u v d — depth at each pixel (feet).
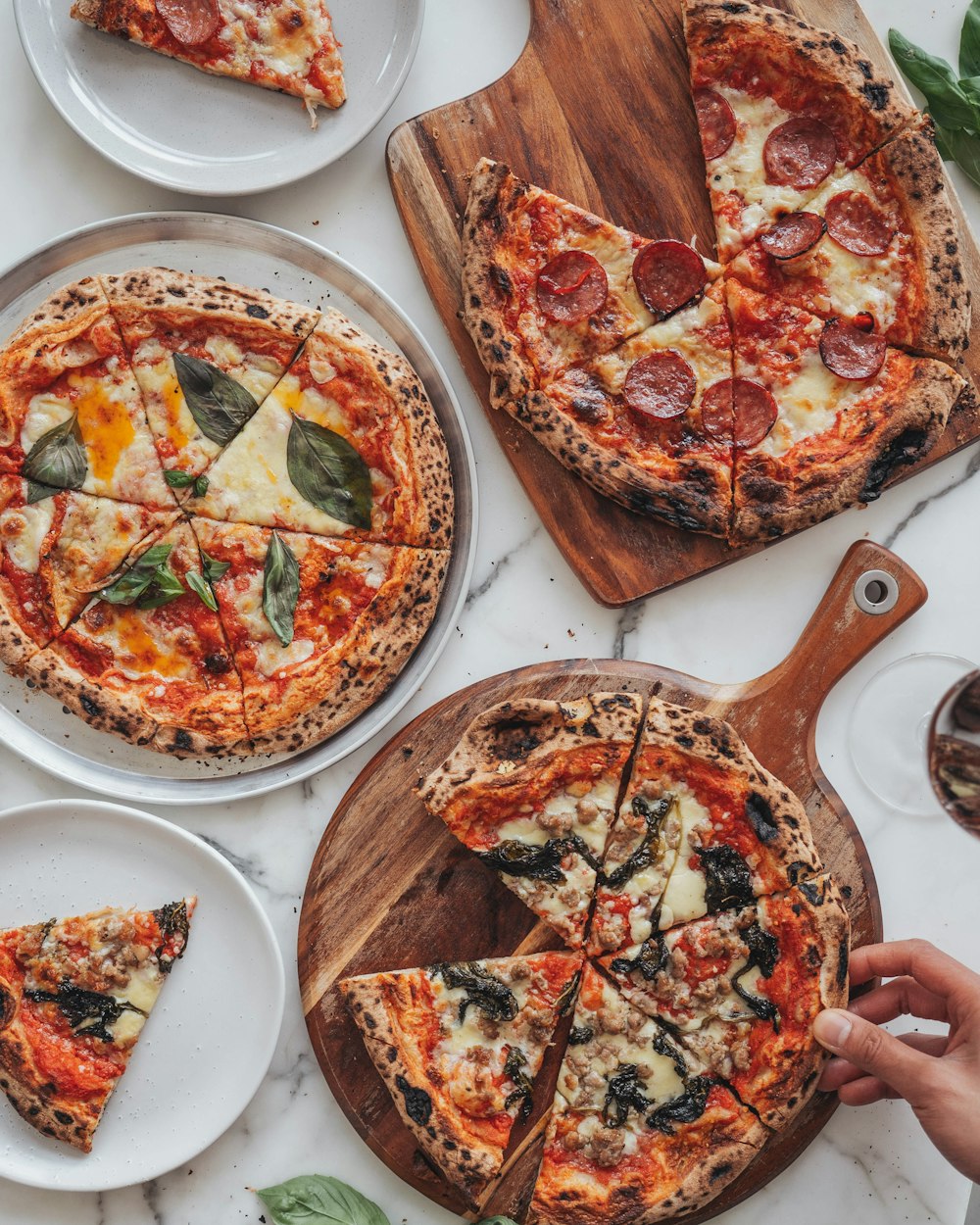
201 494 3.17
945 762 2.81
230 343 3.19
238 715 3.15
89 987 3.14
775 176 3.25
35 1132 3.14
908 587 3.23
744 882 3.09
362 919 3.20
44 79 3.20
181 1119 3.17
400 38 3.27
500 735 3.13
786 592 3.34
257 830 3.27
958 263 3.20
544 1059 3.17
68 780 3.17
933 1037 3.16
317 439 3.18
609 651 3.33
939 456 3.28
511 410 3.20
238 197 3.31
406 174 3.27
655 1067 3.08
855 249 3.23
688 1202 3.03
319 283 3.26
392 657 3.17
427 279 3.28
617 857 3.11
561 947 3.20
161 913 3.17
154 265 3.23
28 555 3.15
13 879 3.18
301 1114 3.23
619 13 3.29
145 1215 3.21
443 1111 3.05
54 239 3.17
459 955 3.20
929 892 3.31
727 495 3.20
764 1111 3.05
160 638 3.18
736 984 3.09
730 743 3.09
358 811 3.21
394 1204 3.22
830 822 3.22
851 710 3.33
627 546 3.26
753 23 3.20
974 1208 3.24
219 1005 3.19
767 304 3.25
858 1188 3.24
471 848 3.11
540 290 3.21
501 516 3.34
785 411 3.24
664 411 3.20
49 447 3.14
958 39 3.40
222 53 3.22
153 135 3.24
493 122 3.28
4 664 3.18
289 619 3.17
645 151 3.30
